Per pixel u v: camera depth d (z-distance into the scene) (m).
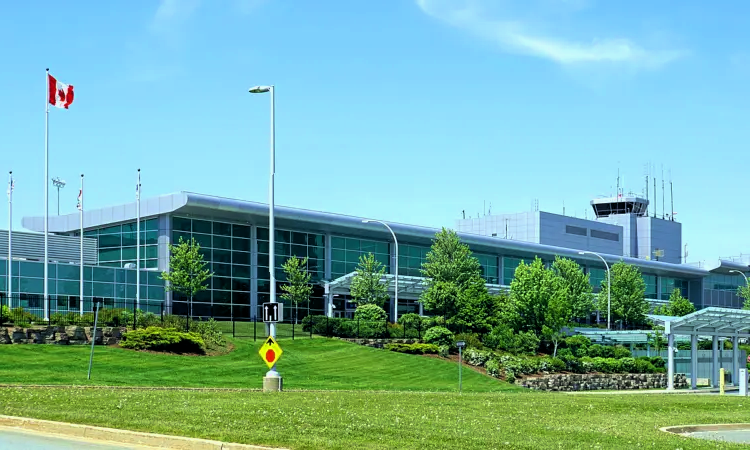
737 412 30.95
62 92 54.25
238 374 41.31
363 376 45.47
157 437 16.84
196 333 47.19
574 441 18.62
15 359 37.94
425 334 59.16
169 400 22.62
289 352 50.12
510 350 62.69
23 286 58.94
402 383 44.69
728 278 127.44
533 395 34.47
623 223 126.94
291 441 16.33
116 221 68.44
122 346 44.09
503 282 92.56
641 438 19.84
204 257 67.62
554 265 83.44
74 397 22.72
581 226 117.00
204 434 16.97
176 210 64.56
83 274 61.88
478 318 66.88
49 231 72.94
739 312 62.22
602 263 102.88
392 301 80.00
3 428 18.70
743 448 19.02
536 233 111.12
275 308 29.81
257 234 71.50
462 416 22.59
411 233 80.19
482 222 116.88
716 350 67.75
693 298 121.44
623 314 88.12
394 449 15.95
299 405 22.52
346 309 77.44
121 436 17.30
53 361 38.53
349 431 17.89
